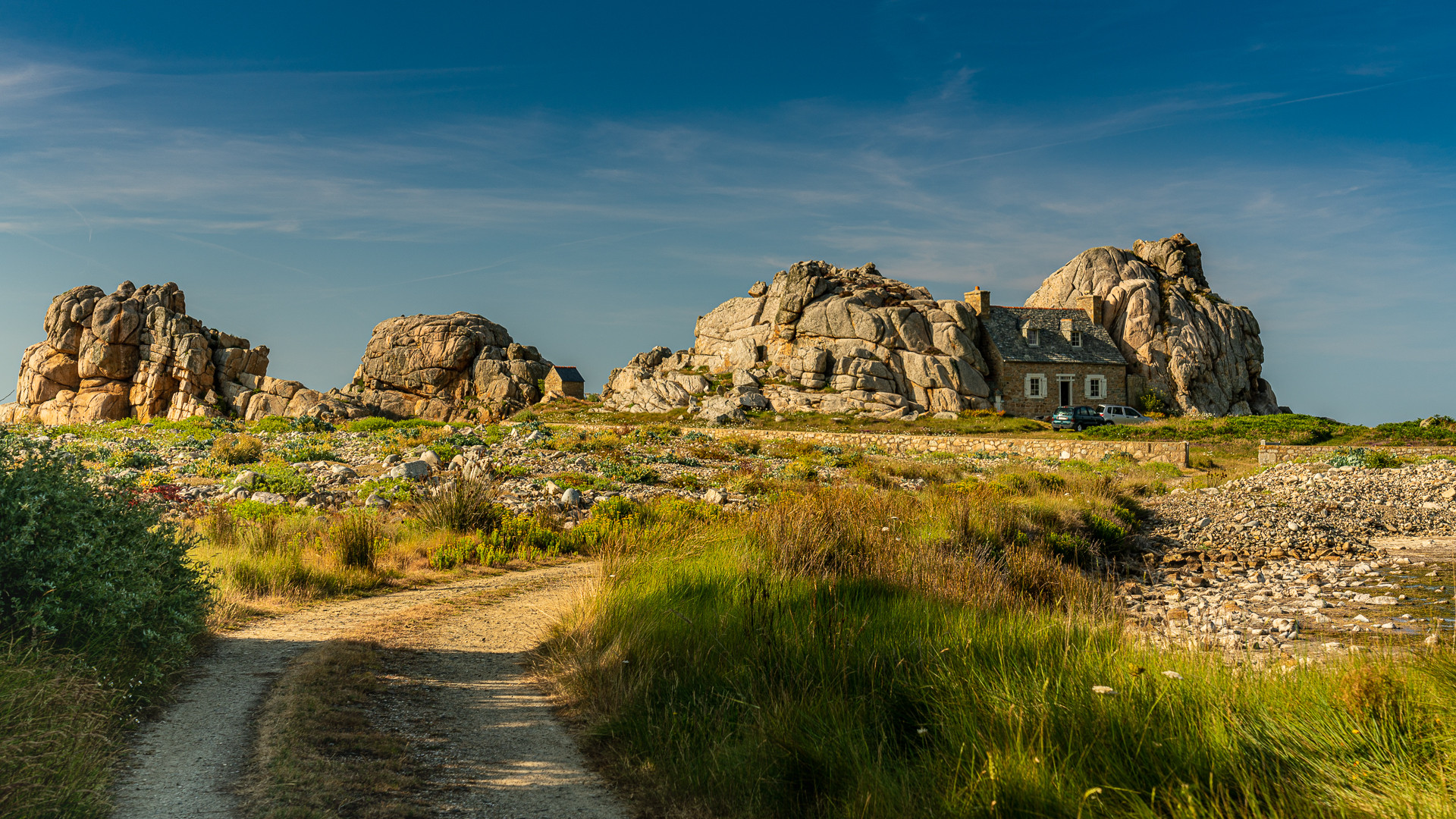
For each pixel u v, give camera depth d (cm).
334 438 3447
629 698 641
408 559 1352
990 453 4031
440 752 547
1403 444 3400
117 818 412
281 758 501
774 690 638
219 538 1320
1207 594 1302
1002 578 1116
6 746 407
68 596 565
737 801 484
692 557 1076
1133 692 530
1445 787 388
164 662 626
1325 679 523
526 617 981
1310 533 1833
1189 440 4006
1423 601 1123
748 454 3522
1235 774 422
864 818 448
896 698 619
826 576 976
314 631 871
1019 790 438
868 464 3092
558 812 463
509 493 2108
